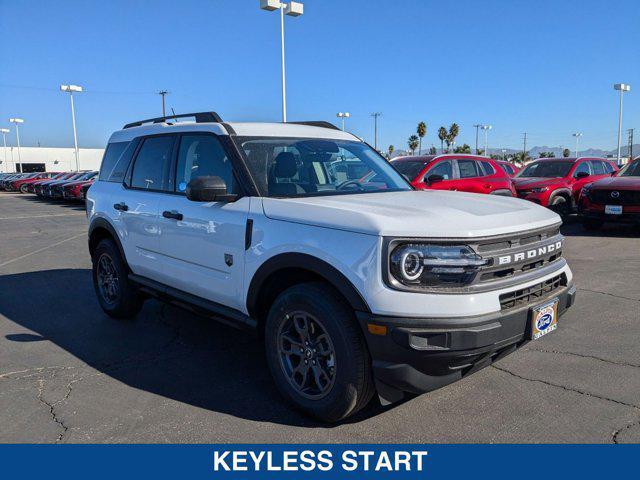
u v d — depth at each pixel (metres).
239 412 3.50
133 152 5.16
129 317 5.52
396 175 4.66
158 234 4.51
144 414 3.47
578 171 13.14
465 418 3.37
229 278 3.79
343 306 3.11
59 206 24.55
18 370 4.22
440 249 2.90
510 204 3.66
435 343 2.84
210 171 4.11
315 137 4.50
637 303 5.85
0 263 9.07
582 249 9.33
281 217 3.41
